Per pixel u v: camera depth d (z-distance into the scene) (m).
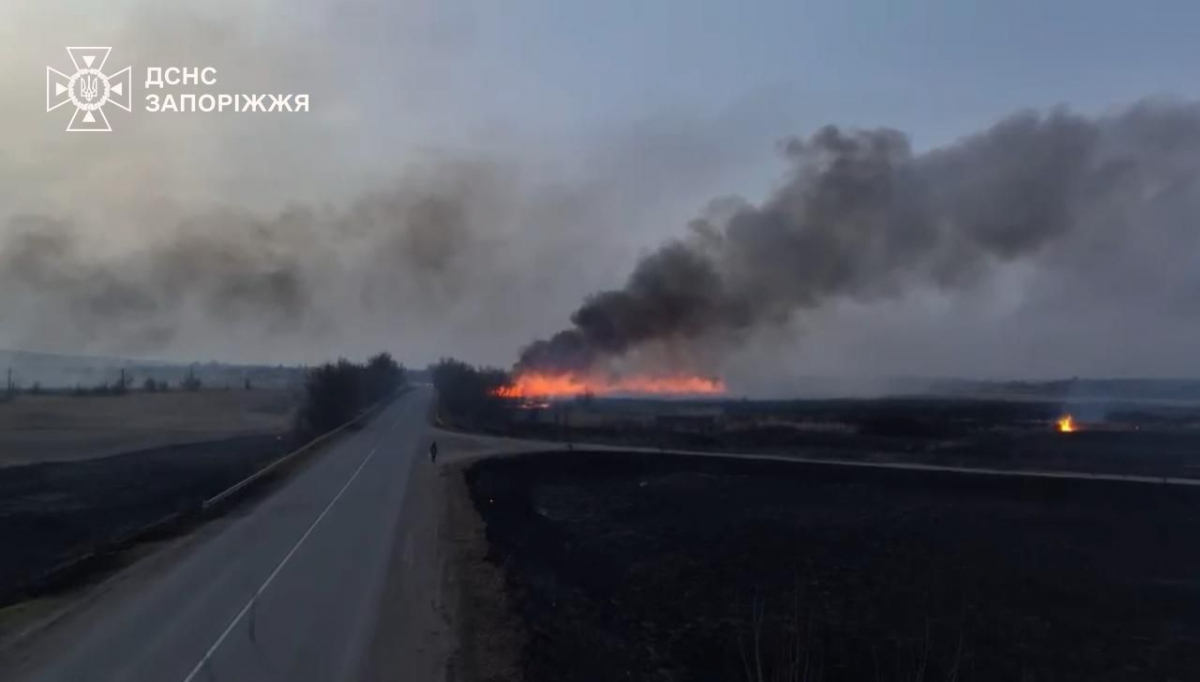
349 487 32.09
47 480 33.81
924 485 45.28
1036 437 64.12
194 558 19.33
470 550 21.19
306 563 18.91
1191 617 23.23
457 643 13.44
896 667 18.47
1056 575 28.00
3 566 19.53
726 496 42.00
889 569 28.17
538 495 40.97
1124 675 18.69
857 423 71.00
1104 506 40.69
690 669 16.98
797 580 26.16
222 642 13.04
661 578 25.70
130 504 28.22
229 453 44.22
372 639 13.36
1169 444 60.12
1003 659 19.50
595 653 15.45
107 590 16.27
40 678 11.34
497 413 72.44
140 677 11.42
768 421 72.00
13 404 69.12
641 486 44.41
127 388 86.62
